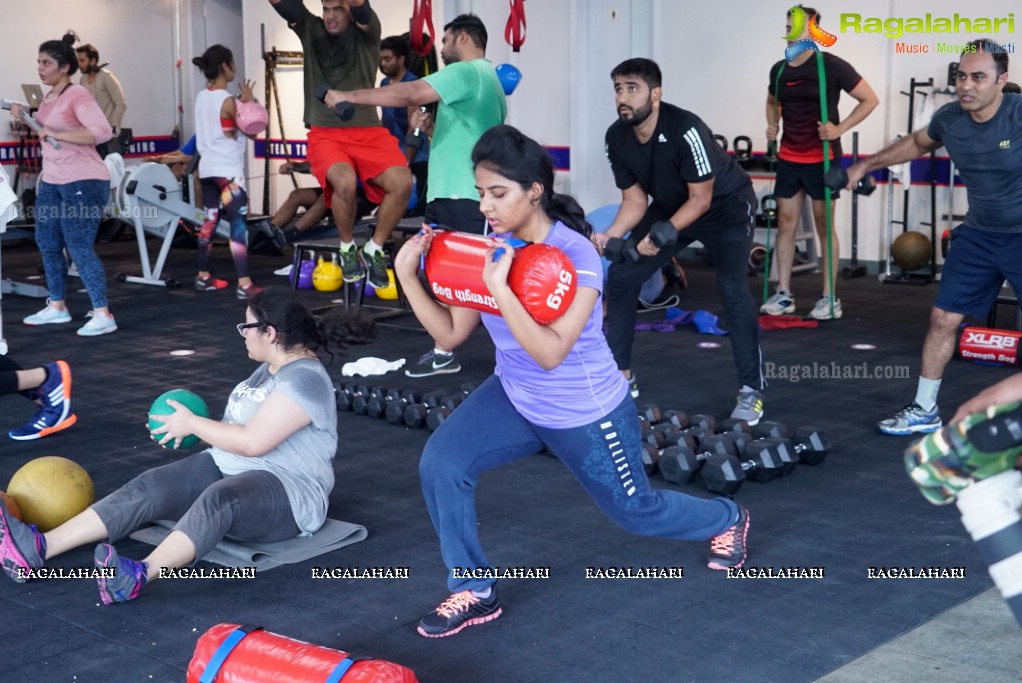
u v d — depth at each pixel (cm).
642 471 290
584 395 272
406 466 439
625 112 459
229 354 645
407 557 347
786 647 283
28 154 1152
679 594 317
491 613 300
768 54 918
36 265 986
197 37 1289
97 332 695
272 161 1241
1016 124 419
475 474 286
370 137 645
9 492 345
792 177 727
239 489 327
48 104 678
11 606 312
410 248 281
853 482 414
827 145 691
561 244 265
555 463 443
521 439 286
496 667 275
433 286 274
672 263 805
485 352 652
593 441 277
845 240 909
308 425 343
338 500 399
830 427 487
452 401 492
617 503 290
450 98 538
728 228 478
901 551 347
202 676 235
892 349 639
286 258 1044
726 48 940
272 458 342
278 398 331
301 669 226
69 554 349
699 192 461
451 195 561
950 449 169
